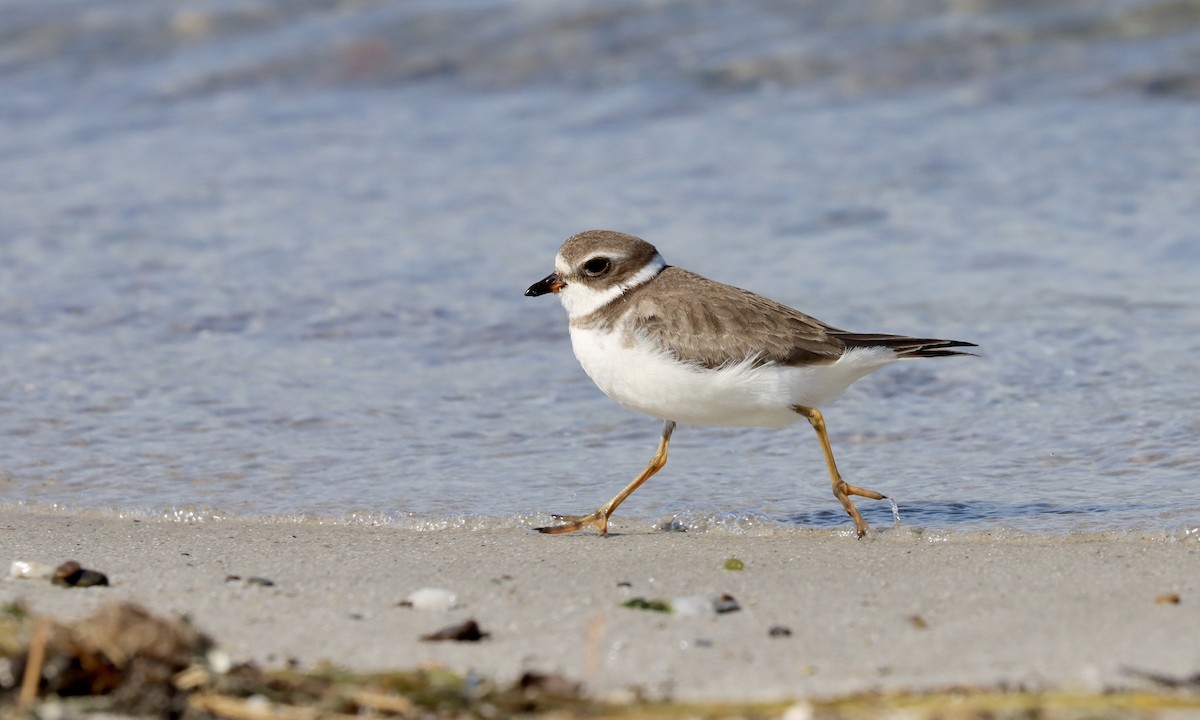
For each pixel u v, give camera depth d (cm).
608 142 2008
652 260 1000
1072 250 1566
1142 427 1130
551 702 631
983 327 1369
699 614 759
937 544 920
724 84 2152
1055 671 654
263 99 2267
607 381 980
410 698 630
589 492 1058
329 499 1044
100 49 2450
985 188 1766
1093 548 891
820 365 941
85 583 822
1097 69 2086
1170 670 650
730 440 1165
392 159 1983
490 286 1532
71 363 1341
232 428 1194
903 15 2217
